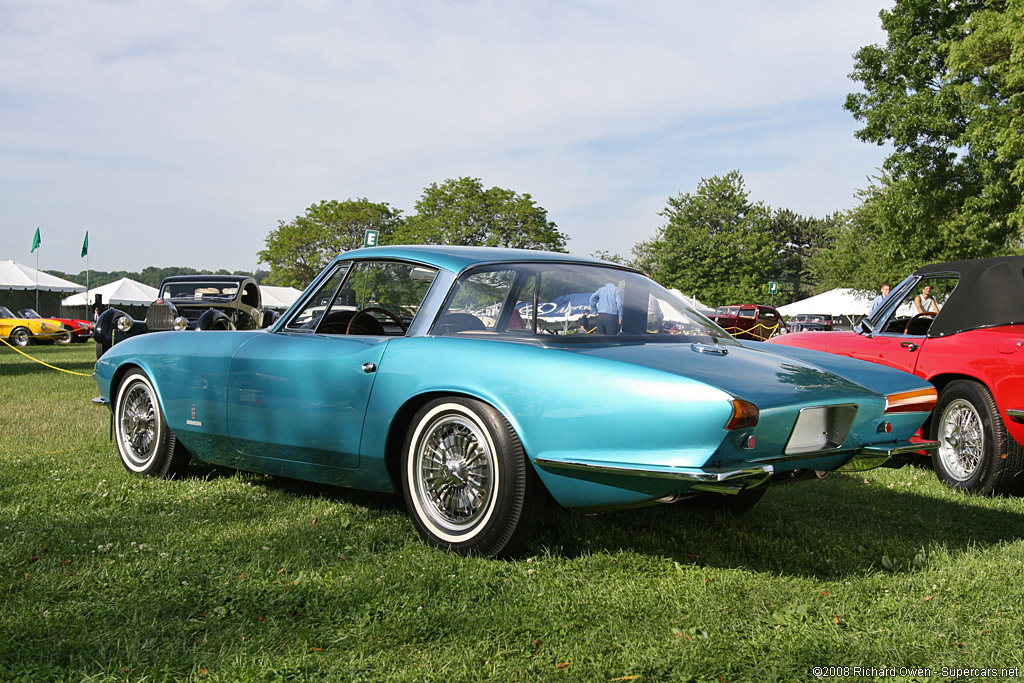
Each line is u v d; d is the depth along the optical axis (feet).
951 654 7.80
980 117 58.23
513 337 10.70
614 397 9.36
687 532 11.94
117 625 8.07
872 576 10.07
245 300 45.47
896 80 70.69
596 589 9.36
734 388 9.21
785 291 245.45
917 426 11.85
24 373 40.04
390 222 157.07
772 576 10.03
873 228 121.29
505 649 7.71
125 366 15.40
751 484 9.09
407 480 11.14
